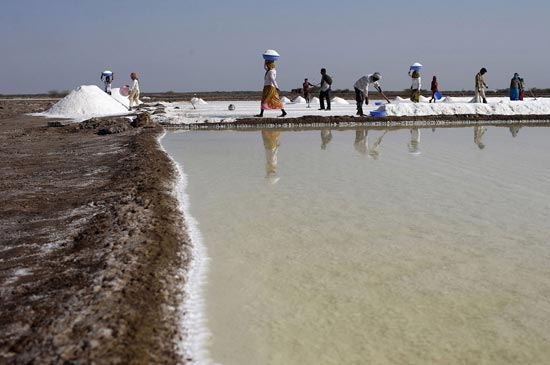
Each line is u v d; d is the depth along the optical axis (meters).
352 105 24.50
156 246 4.44
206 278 4.07
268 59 15.37
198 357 2.99
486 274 4.15
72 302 3.33
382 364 2.96
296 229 5.25
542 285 3.95
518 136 13.09
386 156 9.65
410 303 3.68
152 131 13.04
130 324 3.14
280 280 4.05
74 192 6.63
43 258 4.28
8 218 5.53
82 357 2.74
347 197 6.50
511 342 3.19
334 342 3.19
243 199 6.40
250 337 3.23
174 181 7.26
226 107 24.17
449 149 10.59
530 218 5.62
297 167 8.50
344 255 4.55
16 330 3.04
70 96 22.19
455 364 2.96
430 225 5.38
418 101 22.27
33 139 13.00
